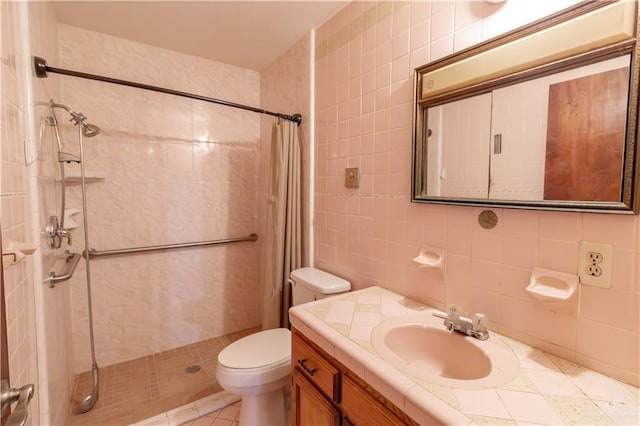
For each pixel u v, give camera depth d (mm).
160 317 2264
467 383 762
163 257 2254
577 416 658
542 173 903
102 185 1999
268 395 1472
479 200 1054
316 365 1071
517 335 985
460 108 1107
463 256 1126
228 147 2475
